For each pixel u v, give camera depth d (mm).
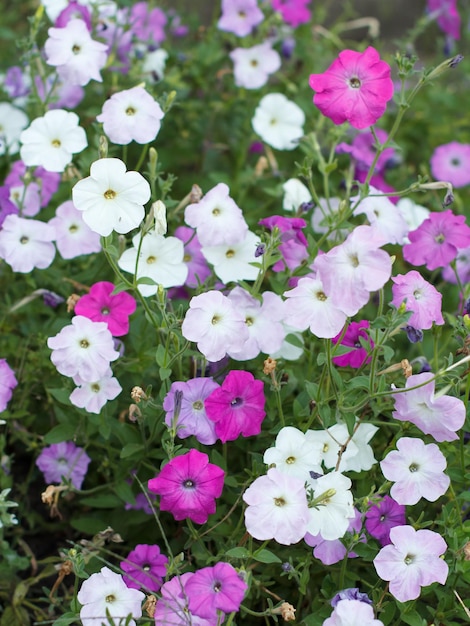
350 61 1422
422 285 1399
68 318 1569
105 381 1415
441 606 1392
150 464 1487
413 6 2395
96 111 1666
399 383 1452
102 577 1347
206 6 2227
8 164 1702
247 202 1732
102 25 1704
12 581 1488
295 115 1722
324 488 1365
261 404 1400
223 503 1474
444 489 1377
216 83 1857
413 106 1950
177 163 1821
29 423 1546
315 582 1443
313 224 1591
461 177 1801
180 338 1433
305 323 1370
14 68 1721
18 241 1493
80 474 1493
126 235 1522
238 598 1291
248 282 1575
